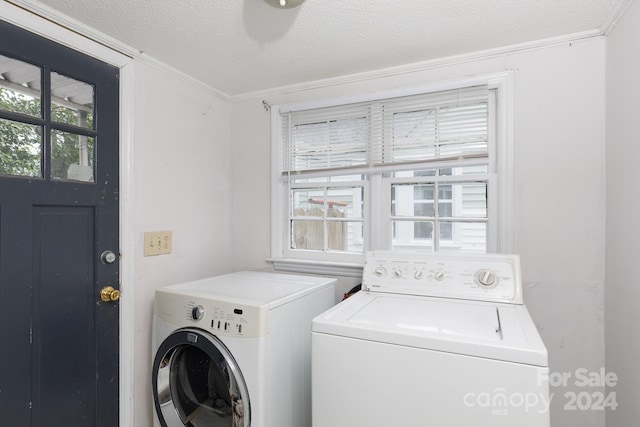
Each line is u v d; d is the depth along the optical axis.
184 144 2.00
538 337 1.01
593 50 1.55
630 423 1.26
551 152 1.62
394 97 1.90
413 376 1.03
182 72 1.96
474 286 1.45
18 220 1.27
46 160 1.36
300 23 1.47
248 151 2.34
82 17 1.42
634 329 1.23
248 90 2.27
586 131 1.56
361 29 1.52
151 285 1.79
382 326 1.11
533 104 1.65
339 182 2.13
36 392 1.32
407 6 1.35
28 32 1.31
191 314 1.44
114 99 1.62
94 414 1.51
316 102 2.09
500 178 1.70
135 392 1.68
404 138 1.91
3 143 1.24
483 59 1.74
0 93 1.23
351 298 1.48
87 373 1.49
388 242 2.00
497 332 1.06
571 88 1.58
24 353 1.28
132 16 1.41
